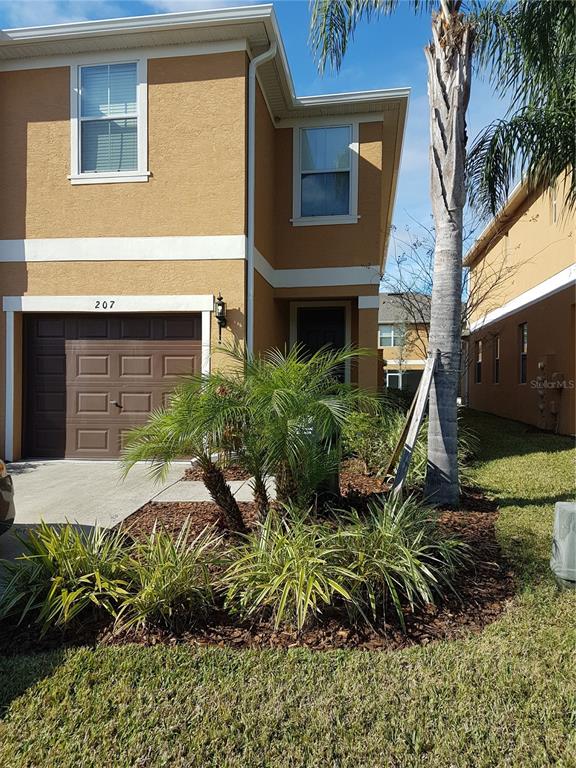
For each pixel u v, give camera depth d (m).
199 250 8.23
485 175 7.16
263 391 4.02
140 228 8.34
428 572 3.45
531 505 5.64
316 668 2.85
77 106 8.38
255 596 3.38
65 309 8.46
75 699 2.65
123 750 2.34
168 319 8.62
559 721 2.45
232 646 3.08
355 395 4.57
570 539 3.70
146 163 8.28
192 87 8.17
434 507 5.04
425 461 6.50
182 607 3.30
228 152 8.15
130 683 2.76
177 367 8.58
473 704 2.56
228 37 8.02
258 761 2.27
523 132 6.86
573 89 6.76
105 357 8.73
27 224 8.52
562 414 11.26
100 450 8.74
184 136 8.22
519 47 6.85
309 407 3.98
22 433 8.86
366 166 9.96
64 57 8.36
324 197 10.16
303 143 10.16
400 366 23.89
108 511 5.62
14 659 2.96
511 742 2.34
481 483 6.76
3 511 4.46
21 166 8.51
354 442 6.71
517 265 12.59
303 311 11.57
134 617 3.20
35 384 8.84
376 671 2.81
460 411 17.89
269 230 9.77
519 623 3.25
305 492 4.37
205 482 4.42
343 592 3.12
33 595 3.30
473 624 3.29
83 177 8.37
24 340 8.84
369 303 9.95
